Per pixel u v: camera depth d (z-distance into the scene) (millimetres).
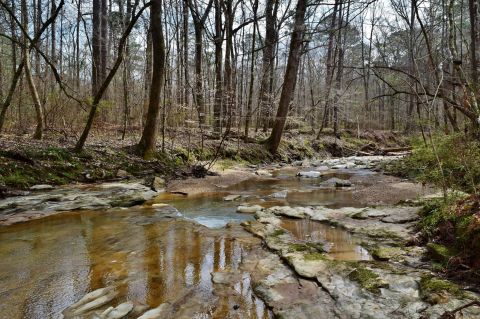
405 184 9547
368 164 15867
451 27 6875
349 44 30625
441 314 2930
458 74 6391
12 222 6250
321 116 29969
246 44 23141
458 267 3740
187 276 4062
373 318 2992
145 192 8977
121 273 4148
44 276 4062
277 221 6418
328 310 3188
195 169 12188
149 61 16250
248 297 3557
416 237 4887
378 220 6141
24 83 14875
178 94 18438
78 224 6223
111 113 18000
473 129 5859
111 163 10711
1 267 4320
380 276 3727
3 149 8992
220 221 6648
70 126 14289
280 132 17844
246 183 11398
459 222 4352
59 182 8945
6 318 3174
